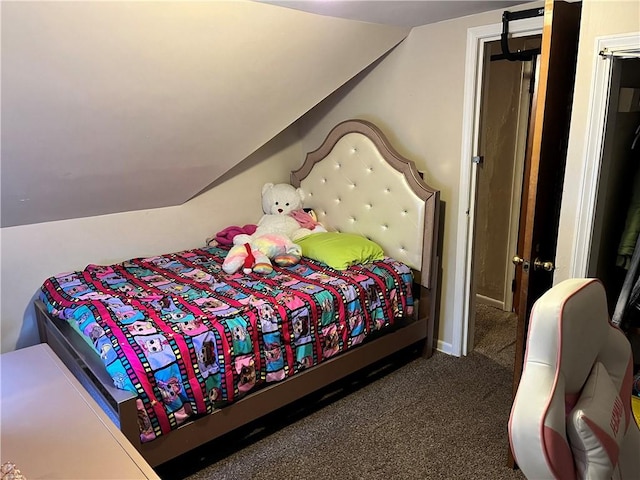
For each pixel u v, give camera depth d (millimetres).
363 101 3418
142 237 3230
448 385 2893
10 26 1648
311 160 3627
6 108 1961
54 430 1290
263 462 2264
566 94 2008
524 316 2084
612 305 2197
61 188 2604
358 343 2732
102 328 2086
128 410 1833
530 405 1104
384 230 3236
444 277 3234
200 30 2039
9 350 2863
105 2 1723
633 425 1405
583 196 1949
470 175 2975
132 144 2523
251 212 3762
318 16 2377
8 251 2758
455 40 2850
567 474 1103
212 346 2113
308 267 3000
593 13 1812
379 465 2238
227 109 2633
